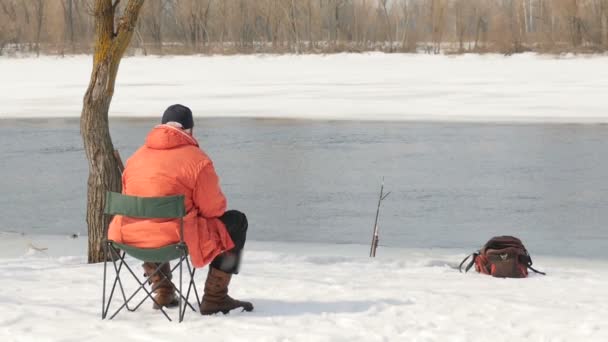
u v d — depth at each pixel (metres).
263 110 54.31
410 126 45.34
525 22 120.19
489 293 9.66
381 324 7.41
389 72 88.25
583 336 7.11
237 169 31.66
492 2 127.56
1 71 93.38
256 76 84.06
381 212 23.55
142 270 10.79
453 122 46.78
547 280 11.50
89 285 9.36
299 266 12.73
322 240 20.14
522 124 45.28
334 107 55.44
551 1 116.31
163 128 7.60
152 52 126.75
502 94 61.91
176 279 10.02
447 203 24.81
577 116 48.34
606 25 113.06
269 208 24.23
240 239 7.77
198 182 7.48
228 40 134.75
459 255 16.56
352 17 135.38
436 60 109.75
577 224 21.77
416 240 20.12
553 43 116.38
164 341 6.75
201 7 132.75
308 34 132.25
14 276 10.17
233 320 7.50
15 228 21.95
